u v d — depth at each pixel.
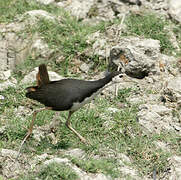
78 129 11.74
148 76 14.16
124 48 14.17
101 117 12.09
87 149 10.88
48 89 10.77
